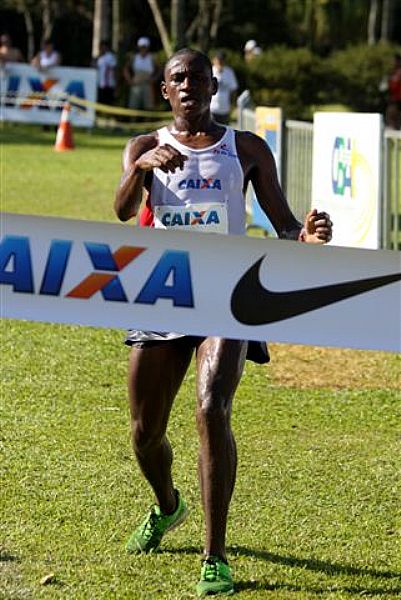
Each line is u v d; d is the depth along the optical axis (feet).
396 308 43.39
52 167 221.25
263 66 359.25
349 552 54.49
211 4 454.81
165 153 47.14
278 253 42.96
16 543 54.34
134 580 50.57
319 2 531.09
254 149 50.42
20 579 50.42
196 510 59.26
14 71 299.17
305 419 75.72
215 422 47.75
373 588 50.42
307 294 43.29
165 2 472.44
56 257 42.47
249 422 74.54
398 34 565.94
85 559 52.75
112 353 91.61
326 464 66.85
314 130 132.77
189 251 42.80
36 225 42.19
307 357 92.48
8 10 485.56
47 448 68.13
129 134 311.68
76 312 42.91
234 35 495.41
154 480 52.65
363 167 117.70
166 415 51.06
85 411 75.61
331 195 128.16
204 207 49.44
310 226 47.21
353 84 369.91
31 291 42.68
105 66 313.12
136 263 42.70
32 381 82.53
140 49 312.29
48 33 443.73
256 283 43.11
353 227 121.60
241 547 54.65
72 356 90.22
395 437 72.54
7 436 70.08
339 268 43.11
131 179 47.83
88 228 42.39
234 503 60.34
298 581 50.88
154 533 53.72
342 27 552.41
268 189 50.55
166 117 313.12
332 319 43.39
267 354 51.85
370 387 84.12
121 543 54.75
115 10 417.28
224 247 42.83
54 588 49.52
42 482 62.44
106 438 70.18
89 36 457.68
